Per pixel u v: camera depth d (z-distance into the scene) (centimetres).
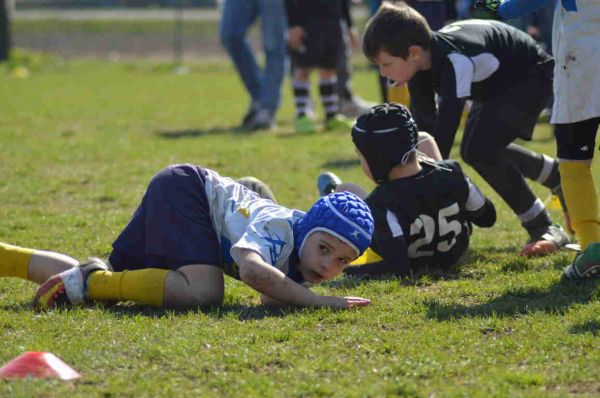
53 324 1220
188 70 7081
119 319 1243
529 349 1110
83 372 1048
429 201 1480
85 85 5797
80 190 2366
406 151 1466
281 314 1273
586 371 1040
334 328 1203
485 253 1666
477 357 1088
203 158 2845
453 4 2873
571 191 1466
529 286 1398
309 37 3531
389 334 1171
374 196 1491
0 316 1255
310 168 2648
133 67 7212
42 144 3153
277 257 1271
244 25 3741
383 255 1487
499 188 1677
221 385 1011
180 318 1250
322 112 4441
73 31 9331
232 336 1163
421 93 1655
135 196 2283
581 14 1390
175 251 1312
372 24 1599
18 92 5250
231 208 1329
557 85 1435
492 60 1612
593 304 1287
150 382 1012
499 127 1633
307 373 1041
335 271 1264
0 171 2623
